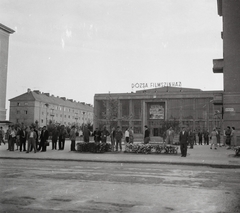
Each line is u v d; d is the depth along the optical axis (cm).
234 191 722
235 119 2333
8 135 2334
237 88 2366
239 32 2419
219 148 2545
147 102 8944
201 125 8300
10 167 1212
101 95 9225
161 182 847
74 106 11794
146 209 557
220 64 2489
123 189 741
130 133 2727
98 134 2639
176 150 1880
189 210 553
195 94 8438
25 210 547
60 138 2264
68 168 1181
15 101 9494
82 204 592
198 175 992
